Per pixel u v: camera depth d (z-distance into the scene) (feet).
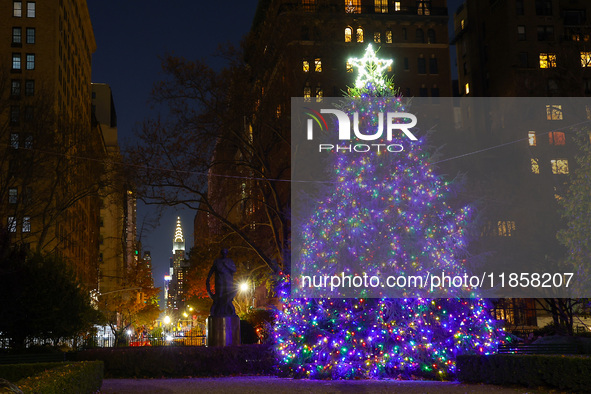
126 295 248.73
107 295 246.27
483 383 63.41
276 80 118.32
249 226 136.56
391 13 263.29
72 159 155.43
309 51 120.78
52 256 108.06
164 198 111.04
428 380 71.26
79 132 159.43
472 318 75.31
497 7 269.23
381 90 84.99
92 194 154.30
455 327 74.59
